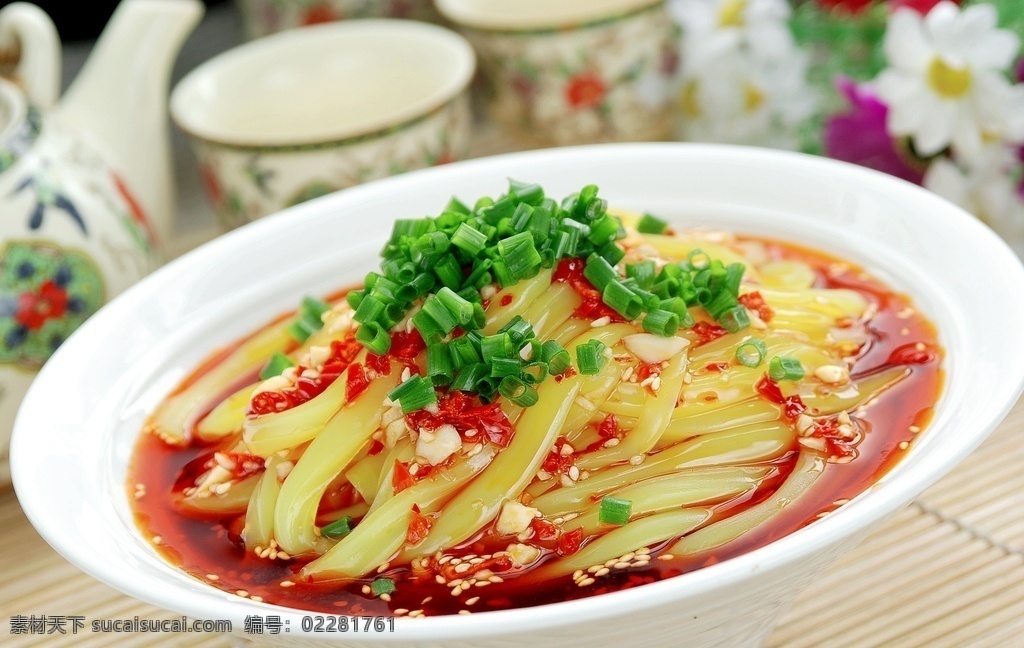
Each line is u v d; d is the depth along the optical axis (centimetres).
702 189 51
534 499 44
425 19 65
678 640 42
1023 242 55
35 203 51
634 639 41
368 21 63
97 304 51
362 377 45
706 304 46
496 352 43
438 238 44
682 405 45
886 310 47
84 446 46
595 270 45
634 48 58
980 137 54
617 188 51
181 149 66
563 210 45
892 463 44
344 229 51
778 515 43
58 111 55
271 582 44
